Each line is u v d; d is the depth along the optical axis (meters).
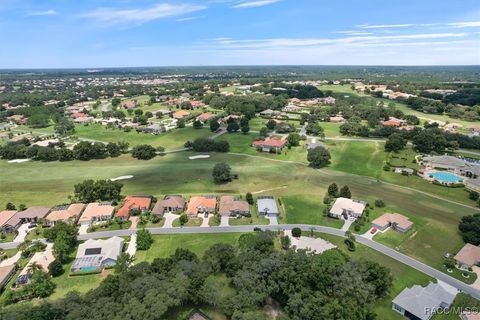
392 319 61.03
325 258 68.62
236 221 98.38
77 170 144.62
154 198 112.31
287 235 89.38
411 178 130.12
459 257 76.75
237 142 183.88
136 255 82.38
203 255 78.44
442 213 101.62
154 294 58.56
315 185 123.75
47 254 81.56
